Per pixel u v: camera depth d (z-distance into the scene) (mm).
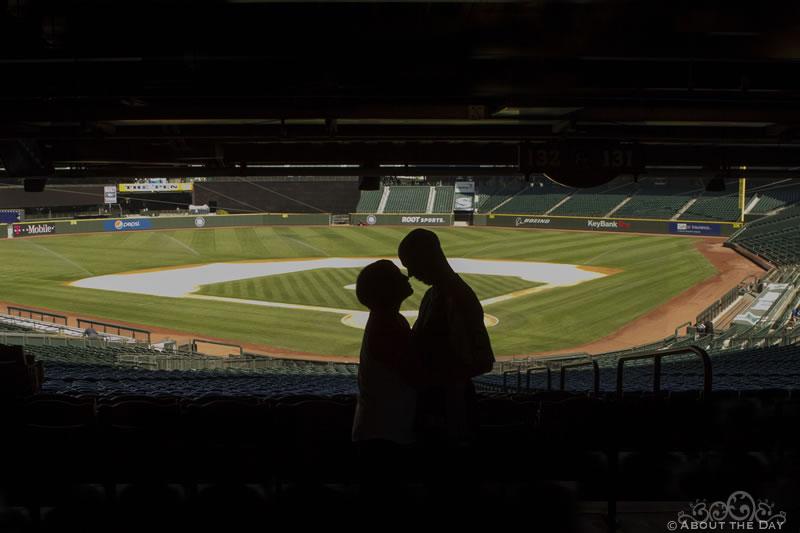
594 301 34406
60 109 8852
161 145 11156
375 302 3102
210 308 33250
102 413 5137
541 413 5328
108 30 7770
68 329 27094
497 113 8812
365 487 3596
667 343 25812
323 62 8328
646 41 7625
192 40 7859
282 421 5020
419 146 11617
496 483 4570
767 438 5398
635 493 4770
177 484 4793
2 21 7531
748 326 27359
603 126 9797
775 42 7523
